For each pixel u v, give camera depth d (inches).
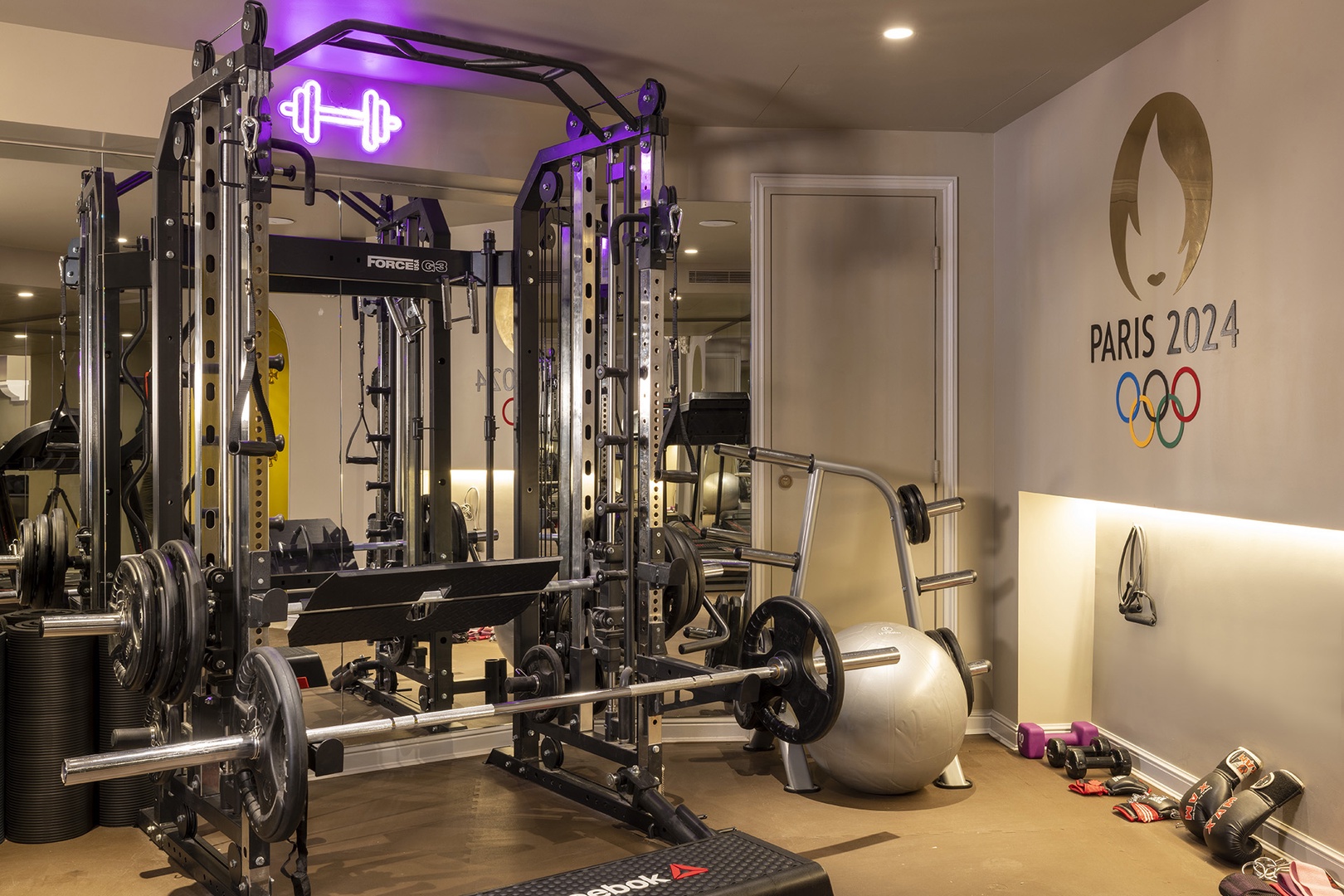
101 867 142.7
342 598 130.6
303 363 176.9
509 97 188.5
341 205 186.9
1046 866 141.3
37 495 177.5
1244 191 140.7
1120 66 168.9
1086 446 178.9
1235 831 138.8
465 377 191.0
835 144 207.6
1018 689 198.5
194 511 146.5
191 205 163.5
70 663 152.7
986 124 204.4
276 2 146.3
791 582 207.2
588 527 171.8
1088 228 178.1
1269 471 136.0
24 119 153.4
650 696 154.6
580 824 158.6
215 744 105.4
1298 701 144.0
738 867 114.9
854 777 165.8
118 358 174.4
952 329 208.5
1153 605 178.9
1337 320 124.6
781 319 205.9
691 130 204.4
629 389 161.9
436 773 185.3
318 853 146.6
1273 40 135.1
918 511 184.5
